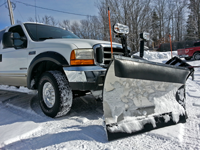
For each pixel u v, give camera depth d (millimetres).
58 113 2352
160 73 1906
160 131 1812
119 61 1627
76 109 2904
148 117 1898
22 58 3105
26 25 3414
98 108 2934
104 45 2486
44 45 2770
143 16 18453
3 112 2936
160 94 2068
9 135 1878
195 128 1901
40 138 1807
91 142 1656
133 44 18844
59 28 4031
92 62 2348
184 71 2121
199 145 1530
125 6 18031
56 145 1626
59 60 2396
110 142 1645
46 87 2604
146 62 1802
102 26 19141
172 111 2055
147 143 1614
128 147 1546
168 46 22375
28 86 3018
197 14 28250
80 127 2053
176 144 1571
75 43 2455
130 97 1877
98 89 2219
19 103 3486
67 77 2289
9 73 3445
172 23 39062
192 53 12719
